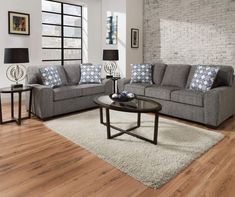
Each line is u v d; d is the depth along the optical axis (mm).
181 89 4148
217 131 3400
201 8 5426
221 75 3980
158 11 6250
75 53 6664
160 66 4906
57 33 6164
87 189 1933
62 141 2949
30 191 1894
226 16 5055
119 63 6414
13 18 4879
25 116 4023
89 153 2609
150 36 6539
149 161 2418
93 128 3416
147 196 1847
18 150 2670
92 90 4555
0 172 2180
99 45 6855
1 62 4820
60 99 4012
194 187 1977
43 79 4199
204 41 5473
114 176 2139
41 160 2434
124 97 3143
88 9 6418
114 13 6348
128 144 2846
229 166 2342
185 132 3289
